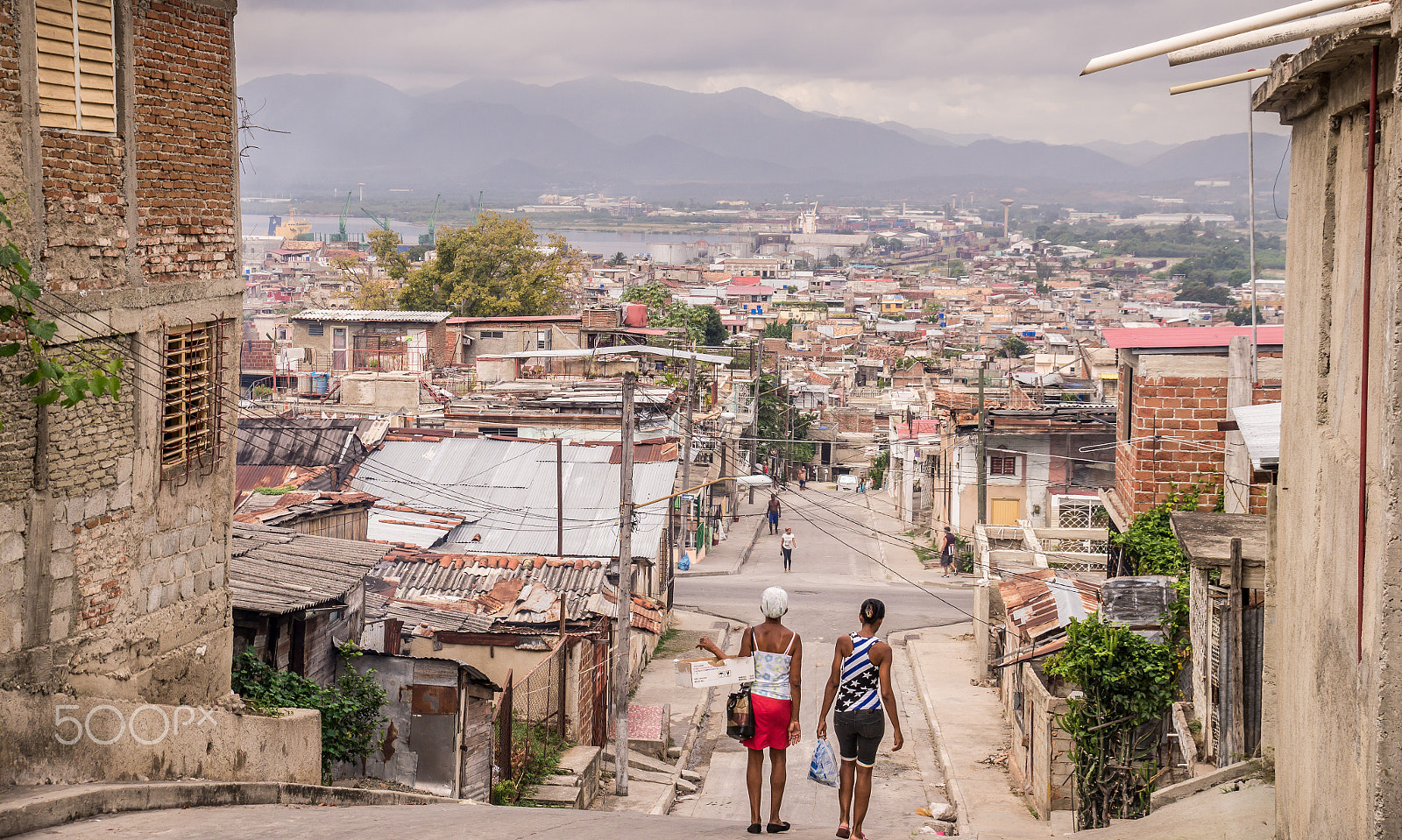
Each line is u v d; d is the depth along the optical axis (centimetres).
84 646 903
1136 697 1537
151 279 988
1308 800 648
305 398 4809
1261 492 1606
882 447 6806
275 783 1005
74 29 894
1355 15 446
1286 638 731
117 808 815
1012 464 4016
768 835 794
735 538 4950
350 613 1570
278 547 1622
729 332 11819
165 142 1001
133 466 967
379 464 3409
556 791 1745
